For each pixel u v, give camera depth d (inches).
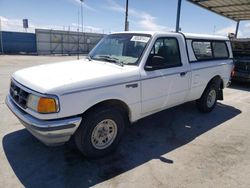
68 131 114.3
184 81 175.3
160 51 157.1
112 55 162.2
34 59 848.9
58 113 110.1
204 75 196.2
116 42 167.2
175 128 185.9
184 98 184.4
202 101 214.2
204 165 132.4
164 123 195.9
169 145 156.3
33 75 129.0
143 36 155.9
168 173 123.6
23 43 1201.4
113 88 127.6
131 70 138.2
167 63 163.0
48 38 1267.2
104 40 183.2
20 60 783.1
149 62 147.7
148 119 203.8
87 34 1409.9
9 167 124.2
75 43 1373.0
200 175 122.6
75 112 115.0
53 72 132.0
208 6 483.8
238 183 117.1
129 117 145.7
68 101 112.0
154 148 151.3
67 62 165.2
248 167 131.8
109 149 138.3
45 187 110.0
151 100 152.1
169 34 164.2
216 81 219.8
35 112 111.6
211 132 180.1
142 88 143.1
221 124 197.6
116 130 138.6
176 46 170.4
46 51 1277.1
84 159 134.4
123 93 133.1
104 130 133.2
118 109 136.9
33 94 113.2
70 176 118.7
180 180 117.8
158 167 129.1
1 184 110.5
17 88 129.6
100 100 123.1
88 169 125.2
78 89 114.4
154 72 149.9
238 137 171.9
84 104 117.3
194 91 191.8
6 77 393.7
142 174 122.2
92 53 179.0
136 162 133.7
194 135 173.6
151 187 111.8
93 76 123.3
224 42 227.6
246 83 397.1
